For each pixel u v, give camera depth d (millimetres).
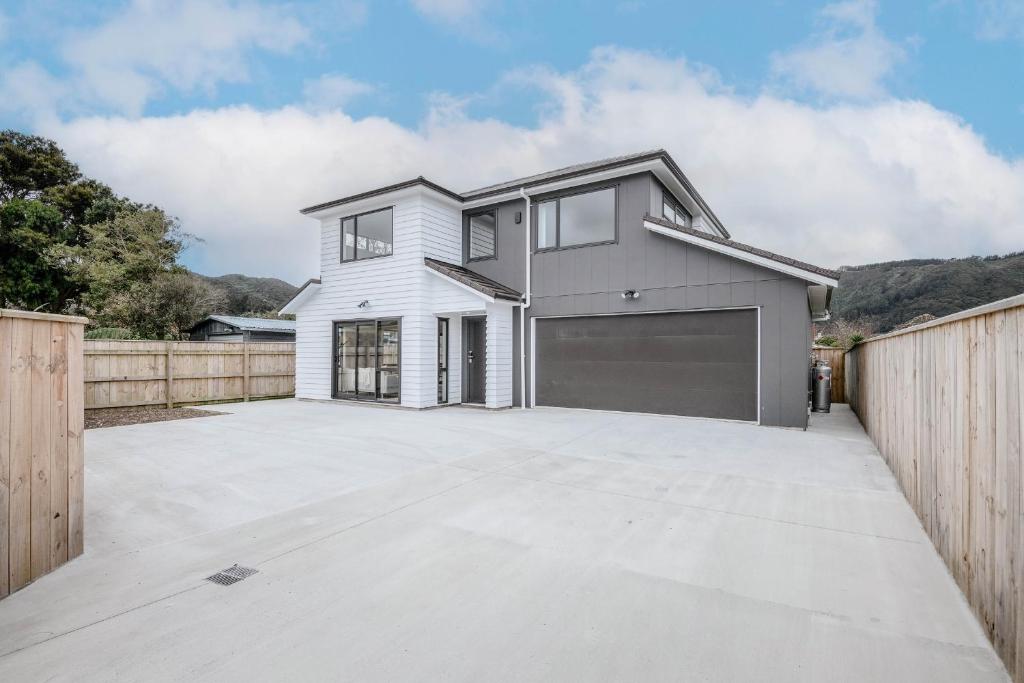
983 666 1998
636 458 5883
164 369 11320
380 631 2229
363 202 11703
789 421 8234
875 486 4695
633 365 9859
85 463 5676
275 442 6938
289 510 4012
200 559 3049
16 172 24719
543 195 10945
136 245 20703
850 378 11680
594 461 5730
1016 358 1986
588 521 3729
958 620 2357
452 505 4125
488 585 2688
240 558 3062
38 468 2795
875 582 2740
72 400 3088
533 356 11008
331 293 12641
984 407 2359
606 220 10156
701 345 9133
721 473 5180
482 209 11891
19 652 2059
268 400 13234
